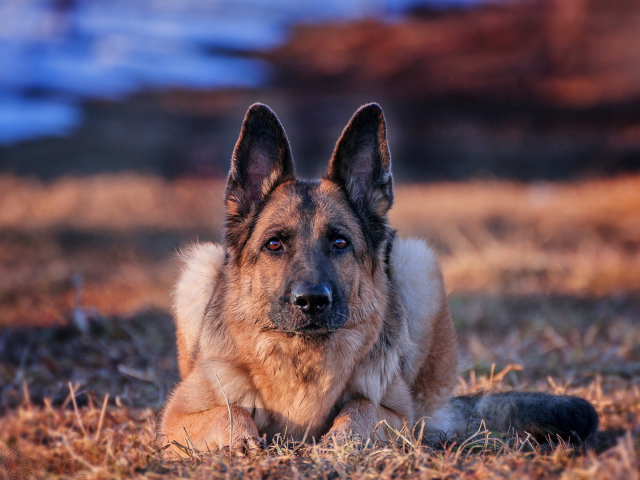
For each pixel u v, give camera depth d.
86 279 13.05
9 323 9.80
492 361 7.55
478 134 26.14
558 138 25.19
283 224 4.95
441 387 5.88
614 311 10.10
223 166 24.53
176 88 33.59
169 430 4.91
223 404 4.84
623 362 7.69
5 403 6.57
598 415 5.60
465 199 19.36
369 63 32.19
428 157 24.80
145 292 12.09
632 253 13.69
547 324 9.36
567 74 29.97
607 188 18.94
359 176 5.39
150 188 21.81
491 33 33.00
